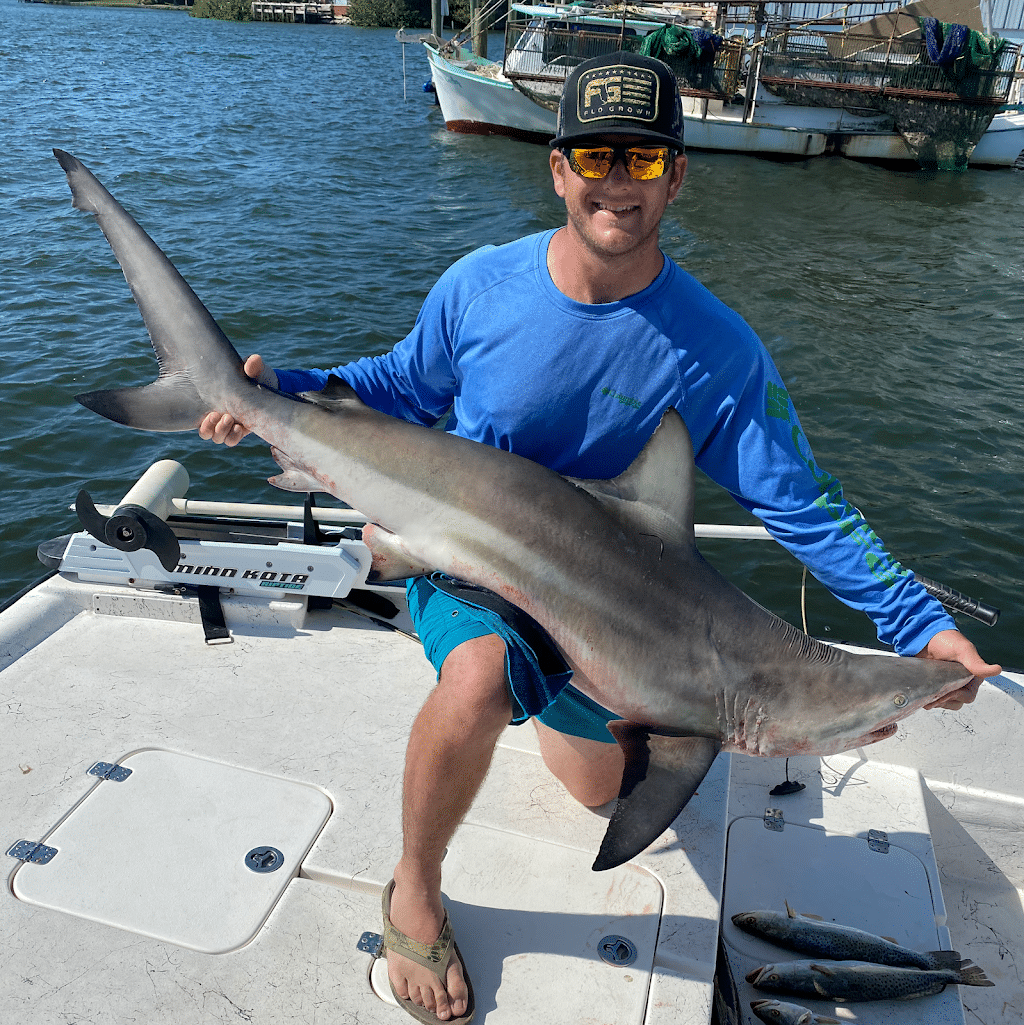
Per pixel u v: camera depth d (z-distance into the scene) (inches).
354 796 100.2
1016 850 123.0
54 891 87.4
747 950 99.8
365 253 646.5
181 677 118.1
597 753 95.4
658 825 75.7
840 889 106.7
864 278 657.6
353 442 86.3
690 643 79.8
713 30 1153.4
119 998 78.1
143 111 1225.4
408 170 968.3
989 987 109.7
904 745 124.2
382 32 3499.0
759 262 693.3
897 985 95.3
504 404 86.7
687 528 81.3
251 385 90.4
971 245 768.3
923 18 1057.5
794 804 118.0
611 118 74.3
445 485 82.7
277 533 131.1
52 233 620.7
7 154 875.4
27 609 126.0
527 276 85.7
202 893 88.1
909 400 437.4
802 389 448.5
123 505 120.7
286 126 1183.6
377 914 87.0
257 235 671.1
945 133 1095.0
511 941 85.4
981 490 357.1
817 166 1100.5
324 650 125.2
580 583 79.5
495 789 104.4
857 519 87.5
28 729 107.4
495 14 1888.5
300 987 79.9
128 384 402.0
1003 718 120.7
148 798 98.4
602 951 84.8
